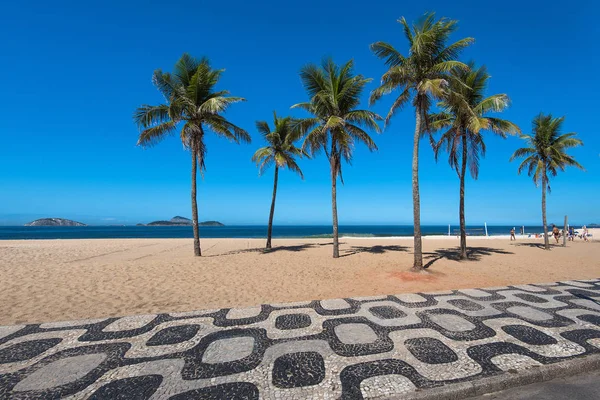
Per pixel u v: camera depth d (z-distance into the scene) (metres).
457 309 4.88
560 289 6.32
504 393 2.74
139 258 13.20
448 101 9.63
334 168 13.03
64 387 2.66
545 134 17.53
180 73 12.86
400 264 11.45
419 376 2.85
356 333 3.88
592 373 3.10
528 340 3.66
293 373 2.90
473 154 12.48
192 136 13.16
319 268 10.52
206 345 3.52
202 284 7.91
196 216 13.66
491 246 19.73
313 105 12.34
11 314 5.42
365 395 2.55
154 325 4.17
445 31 8.52
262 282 8.20
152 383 2.72
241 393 2.57
